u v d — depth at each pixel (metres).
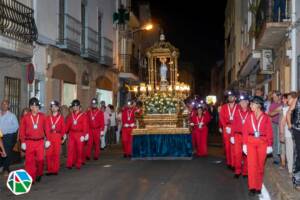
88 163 17.61
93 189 11.83
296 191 10.54
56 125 14.42
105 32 31.39
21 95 18.66
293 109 11.08
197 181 13.05
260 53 24.61
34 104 12.83
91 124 18.72
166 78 20.72
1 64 17.39
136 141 18.92
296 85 17.69
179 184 12.54
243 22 37.69
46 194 11.22
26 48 17.66
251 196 10.98
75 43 23.59
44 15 20.81
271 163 15.53
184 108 19.91
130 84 40.25
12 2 17.39
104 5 31.12
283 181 11.84
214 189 11.84
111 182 12.89
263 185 12.35
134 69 40.69
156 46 20.73
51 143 14.32
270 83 24.97
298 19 17.14
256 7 24.38
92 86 28.28
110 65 30.92
